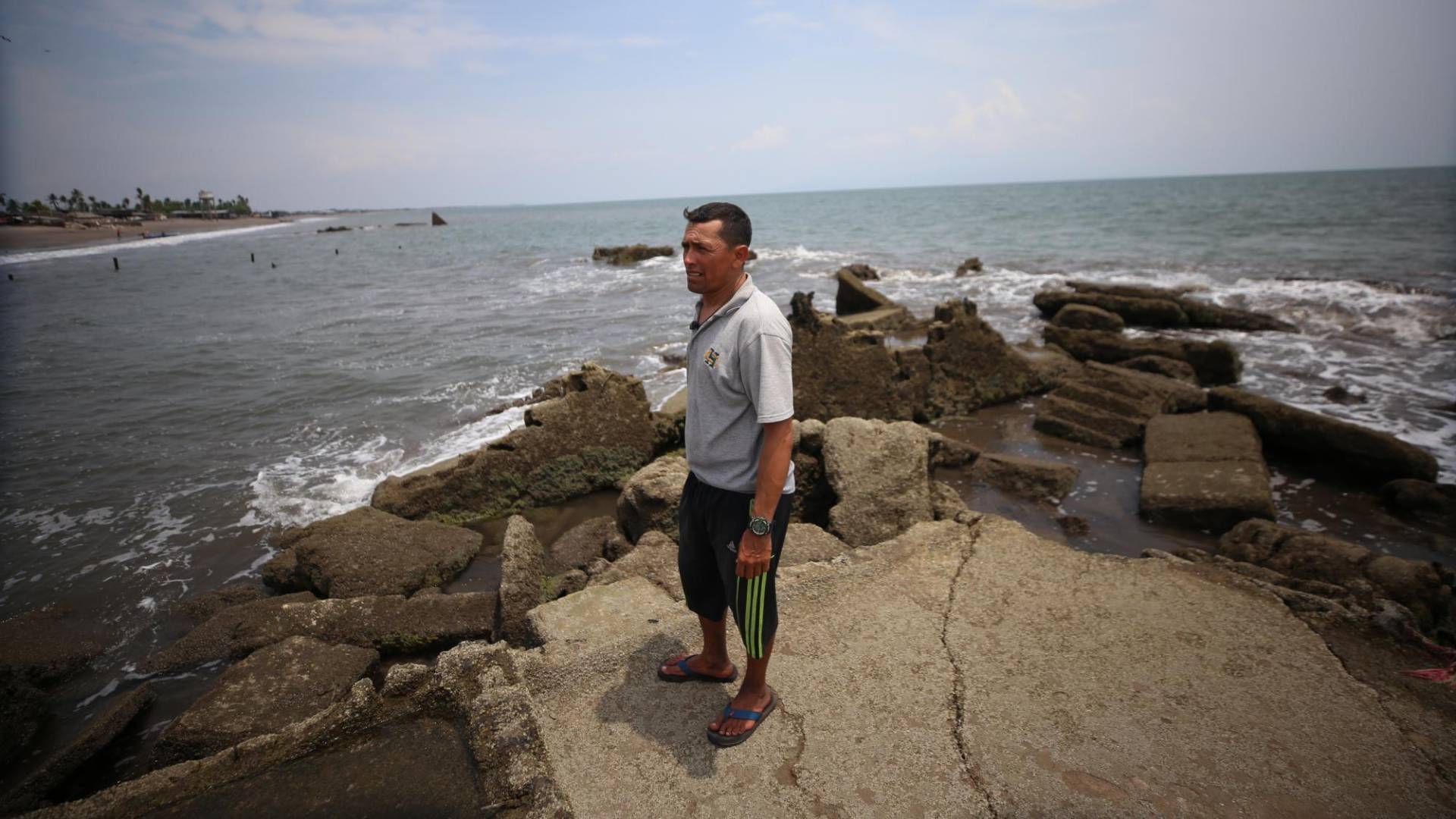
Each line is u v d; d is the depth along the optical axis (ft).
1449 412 28.89
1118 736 9.03
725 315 8.01
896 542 13.78
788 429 7.78
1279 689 9.84
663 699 9.76
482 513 23.07
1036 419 29.73
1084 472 25.09
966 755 8.75
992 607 11.75
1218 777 8.40
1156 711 9.45
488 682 8.96
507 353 44.27
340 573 18.07
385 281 90.02
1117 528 20.88
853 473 18.15
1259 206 171.32
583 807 8.10
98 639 16.78
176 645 16.01
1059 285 67.26
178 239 222.69
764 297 8.07
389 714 8.70
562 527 22.57
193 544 21.42
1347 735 9.04
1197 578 12.51
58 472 26.86
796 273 83.92
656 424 26.55
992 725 9.22
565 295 70.69
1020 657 10.52
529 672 10.03
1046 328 42.45
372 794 7.57
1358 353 38.91
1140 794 8.18
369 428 31.09
